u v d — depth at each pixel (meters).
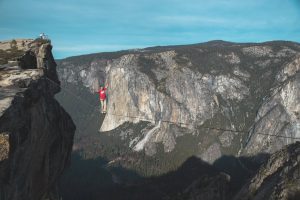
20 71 56.41
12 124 43.22
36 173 51.78
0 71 56.31
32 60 65.62
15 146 43.22
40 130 51.62
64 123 64.31
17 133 43.94
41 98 54.53
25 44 69.12
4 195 41.00
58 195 64.81
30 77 54.41
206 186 167.00
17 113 44.81
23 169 46.38
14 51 64.25
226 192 162.12
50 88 60.00
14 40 69.44
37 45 68.81
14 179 43.62
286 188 76.62
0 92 47.31
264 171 107.25
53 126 57.72
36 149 50.59
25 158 46.69
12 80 51.84
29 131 47.56
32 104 50.53
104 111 84.44
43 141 53.22
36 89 53.25
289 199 74.19
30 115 48.81
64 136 63.44
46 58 68.19
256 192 101.56
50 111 57.22
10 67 58.41
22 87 50.75
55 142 58.78
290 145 111.12
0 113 41.28
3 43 71.31
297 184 76.25
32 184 50.28
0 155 40.12
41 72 57.50
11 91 47.97
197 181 177.62
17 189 44.66
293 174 81.06
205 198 159.25
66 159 66.19
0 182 40.19
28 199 48.84
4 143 40.59
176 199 173.00
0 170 40.00
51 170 57.91
